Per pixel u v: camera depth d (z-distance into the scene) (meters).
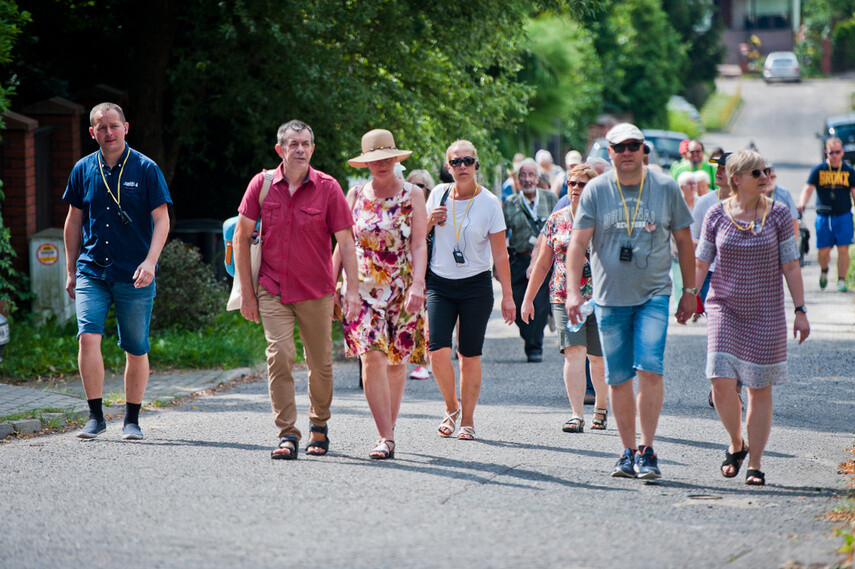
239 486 19.36
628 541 15.88
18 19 37.91
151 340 37.88
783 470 21.61
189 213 53.88
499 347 42.25
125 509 17.86
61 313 41.09
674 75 160.75
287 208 21.56
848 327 43.62
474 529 16.55
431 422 26.98
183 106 47.59
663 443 24.47
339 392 32.31
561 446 23.91
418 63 46.91
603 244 20.28
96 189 23.56
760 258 19.80
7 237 38.28
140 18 46.34
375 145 22.53
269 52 44.19
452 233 23.88
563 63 81.88
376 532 16.34
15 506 18.19
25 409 26.75
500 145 77.19
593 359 26.19
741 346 19.92
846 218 53.50
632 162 20.03
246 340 39.28
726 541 15.84
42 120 44.94
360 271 22.55
